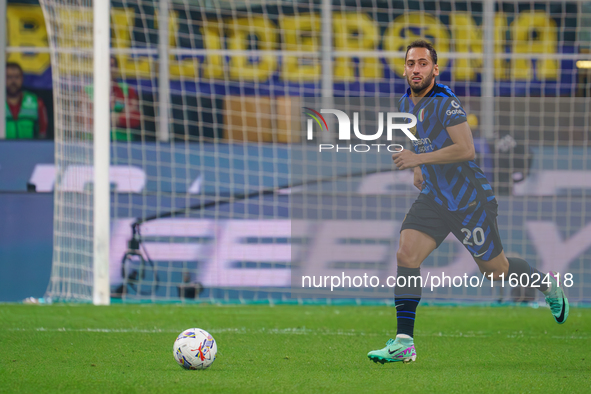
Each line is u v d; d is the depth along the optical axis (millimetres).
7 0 36188
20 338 18000
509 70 37000
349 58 37312
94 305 26812
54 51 28859
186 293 29906
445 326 22297
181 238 30125
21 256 29406
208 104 36531
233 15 37125
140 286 29797
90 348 16234
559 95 37031
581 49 37188
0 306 26422
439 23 37312
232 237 30328
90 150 29781
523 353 16156
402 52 35375
